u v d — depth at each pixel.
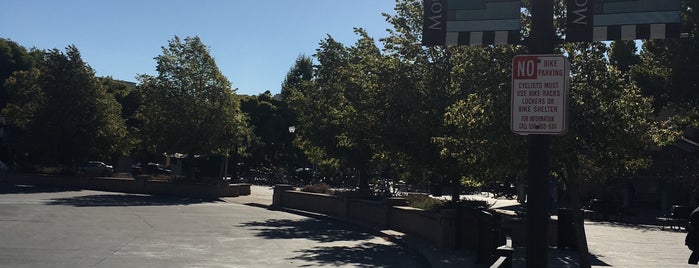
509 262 6.22
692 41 26.22
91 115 40.00
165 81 35.22
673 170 25.58
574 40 5.78
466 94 10.41
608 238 16.67
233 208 26.48
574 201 7.66
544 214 4.85
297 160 54.25
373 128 16.17
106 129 40.47
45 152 40.56
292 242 15.07
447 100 14.53
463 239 13.34
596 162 8.55
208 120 34.72
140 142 36.84
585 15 5.74
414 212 15.98
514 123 4.83
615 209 24.55
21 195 29.72
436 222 14.07
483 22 5.84
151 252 12.45
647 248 14.27
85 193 33.44
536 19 5.16
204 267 10.80
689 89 27.00
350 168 24.88
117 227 17.02
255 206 28.47
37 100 40.16
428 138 14.69
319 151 25.67
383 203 18.83
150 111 35.19
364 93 16.83
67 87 39.12
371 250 13.96
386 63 15.88
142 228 16.97
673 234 18.70
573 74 8.37
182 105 34.84
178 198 32.44
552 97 4.76
